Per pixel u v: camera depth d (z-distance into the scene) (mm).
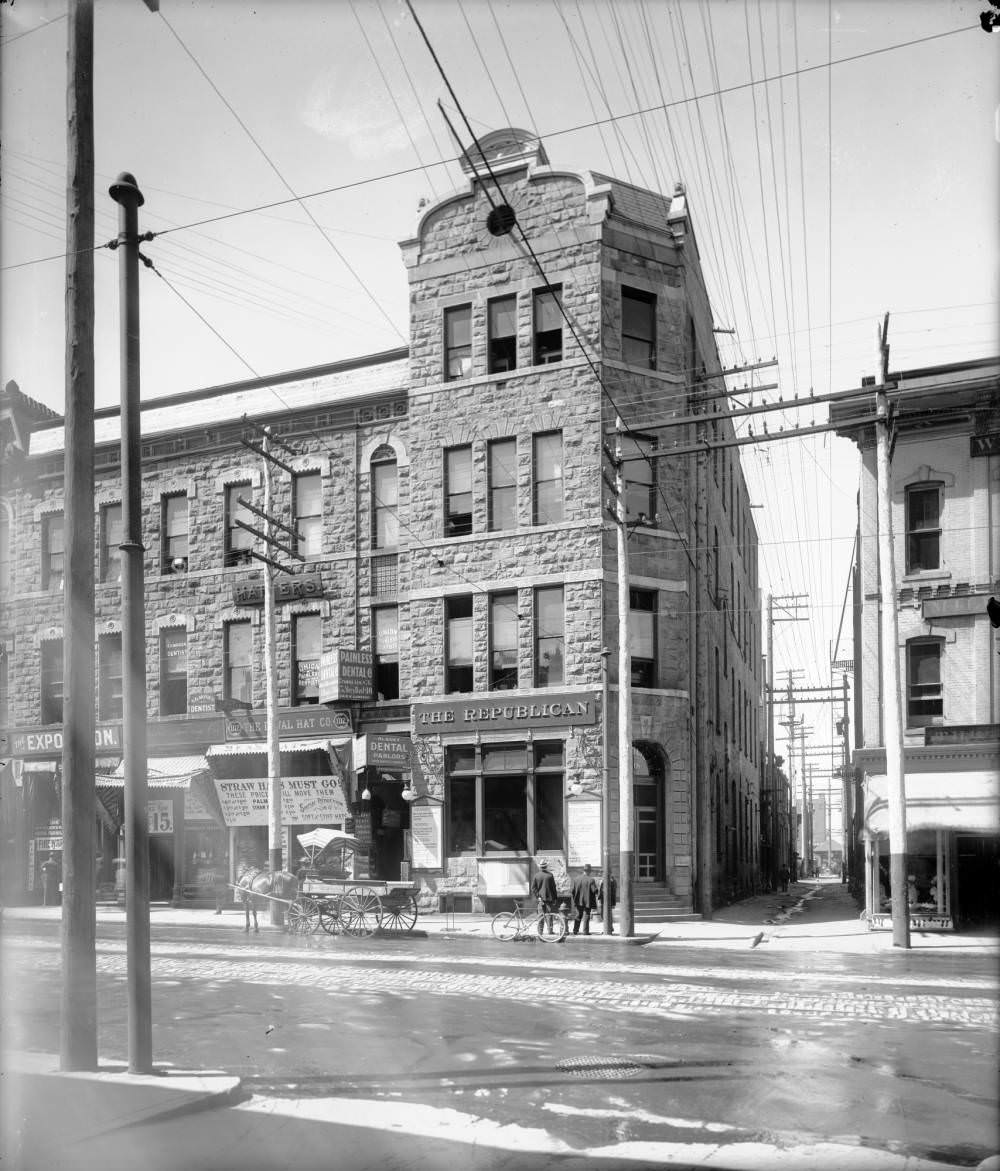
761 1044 11469
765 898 48781
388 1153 7750
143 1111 8469
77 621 9844
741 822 46719
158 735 36031
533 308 31969
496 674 31281
